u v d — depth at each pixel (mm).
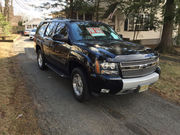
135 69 3164
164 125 3027
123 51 3293
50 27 5496
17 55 9359
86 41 4012
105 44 3799
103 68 3010
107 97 4141
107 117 3234
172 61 8375
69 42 4043
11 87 4406
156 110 3562
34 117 3113
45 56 5785
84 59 3324
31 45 14539
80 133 2719
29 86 4656
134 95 4312
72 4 11000
